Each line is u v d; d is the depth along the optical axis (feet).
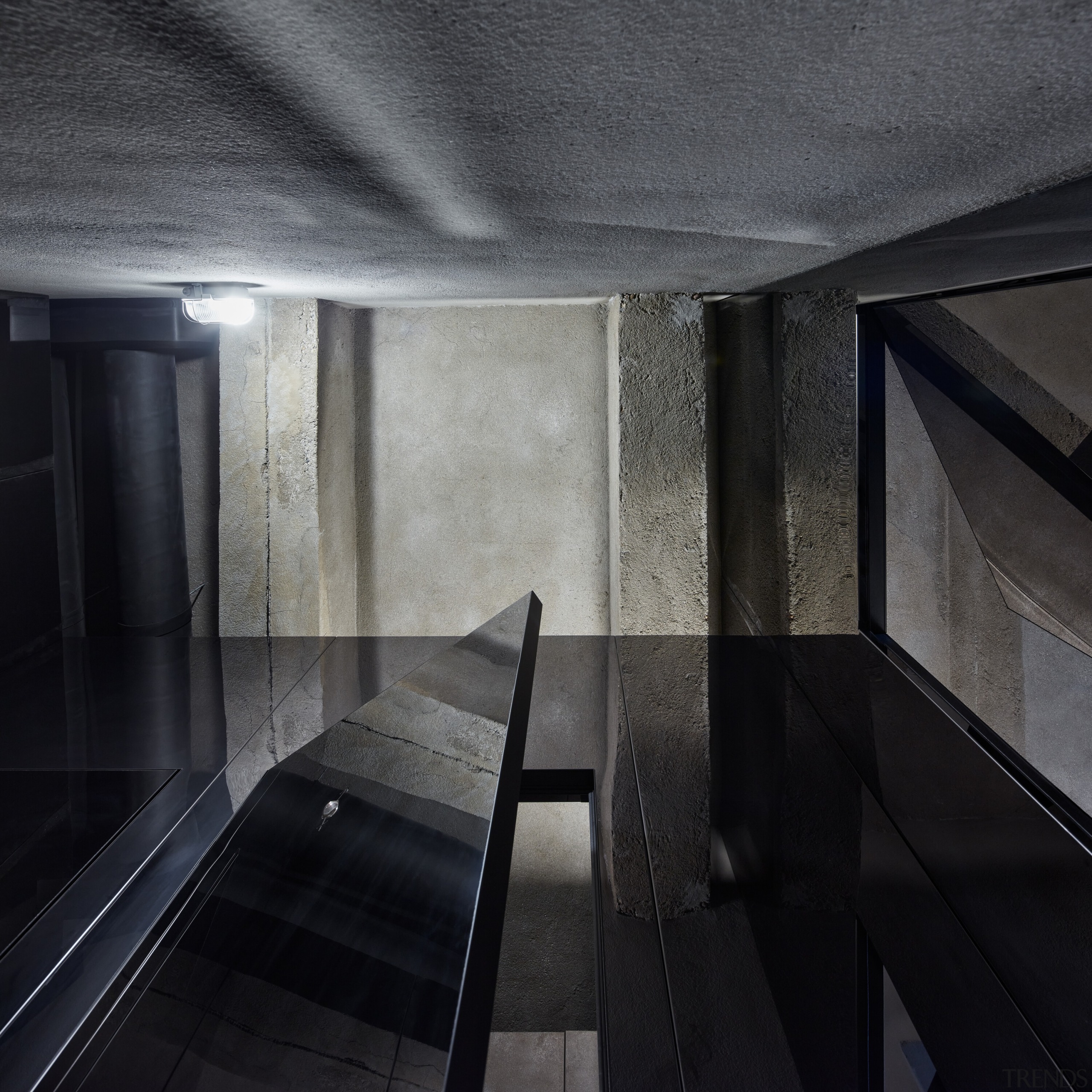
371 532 13.60
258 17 2.23
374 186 4.39
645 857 6.90
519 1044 10.03
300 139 3.47
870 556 10.46
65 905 5.58
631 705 10.29
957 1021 4.33
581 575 13.52
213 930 2.86
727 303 12.41
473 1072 2.45
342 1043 2.38
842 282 8.39
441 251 6.85
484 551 13.56
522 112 3.09
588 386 13.28
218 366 12.55
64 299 11.19
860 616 10.55
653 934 5.69
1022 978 4.70
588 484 13.41
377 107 3.04
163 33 2.33
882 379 10.09
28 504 10.91
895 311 9.55
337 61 2.56
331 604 12.20
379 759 4.87
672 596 11.19
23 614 10.93
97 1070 2.23
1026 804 7.57
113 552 12.23
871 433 10.20
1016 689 8.85
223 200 4.71
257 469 11.54
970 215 4.75
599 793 8.20
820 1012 4.65
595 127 3.30
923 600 10.35
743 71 2.64
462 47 2.45
